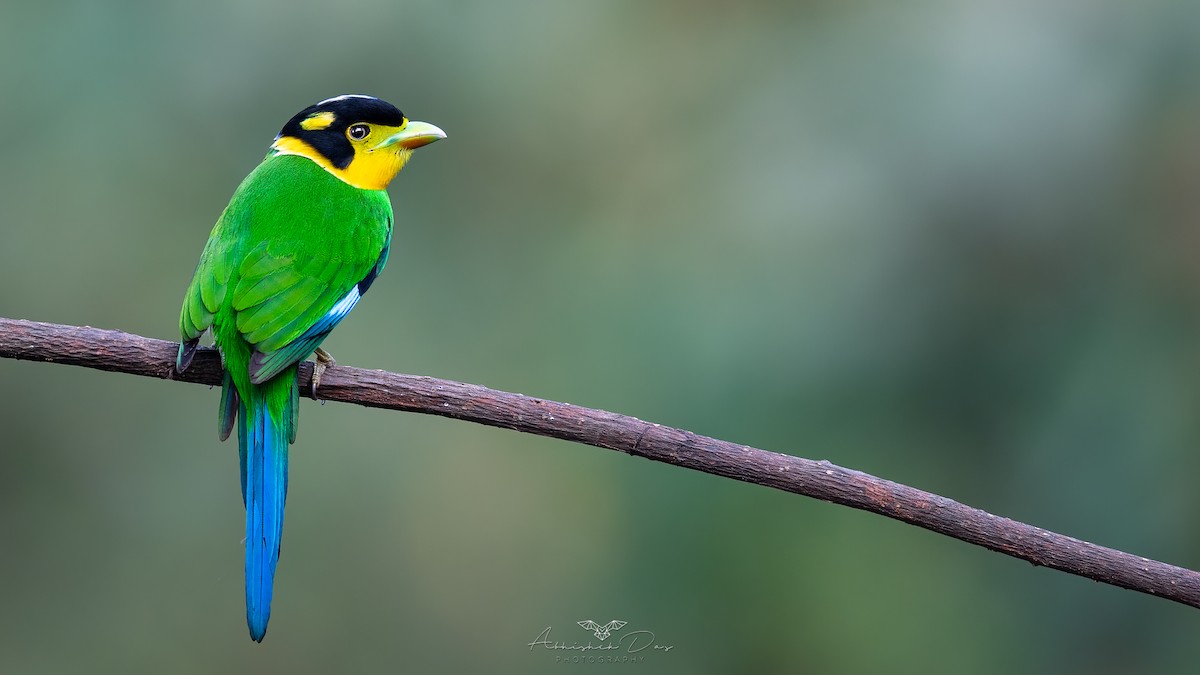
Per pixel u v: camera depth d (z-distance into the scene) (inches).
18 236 532.1
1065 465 490.6
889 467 495.5
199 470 538.3
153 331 537.6
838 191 540.4
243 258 325.4
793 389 507.2
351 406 552.4
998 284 513.3
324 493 543.8
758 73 585.9
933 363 507.2
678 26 609.6
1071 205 512.4
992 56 533.6
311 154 363.9
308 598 536.4
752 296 530.0
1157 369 490.6
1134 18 518.9
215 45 546.9
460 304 567.8
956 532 287.6
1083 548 283.6
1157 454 482.9
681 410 515.2
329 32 557.0
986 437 502.0
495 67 583.5
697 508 524.1
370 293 553.6
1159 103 511.5
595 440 299.1
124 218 539.2
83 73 536.4
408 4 568.7
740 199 560.1
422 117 576.7
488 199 583.5
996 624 496.4
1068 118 518.0
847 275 524.4
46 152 534.6
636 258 571.2
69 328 309.4
